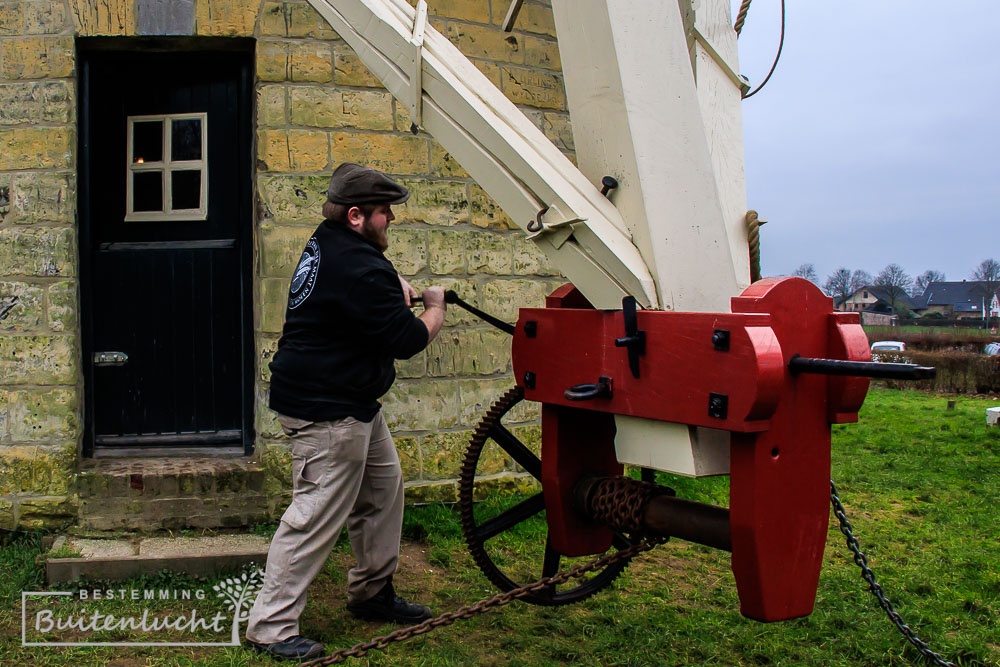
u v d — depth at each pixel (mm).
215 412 4855
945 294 74688
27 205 4441
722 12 2969
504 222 5195
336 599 3754
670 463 2402
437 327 3211
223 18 4555
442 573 4141
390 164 4871
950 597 4023
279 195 4637
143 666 3070
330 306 3033
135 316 4770
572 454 2992
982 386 16578
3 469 4395
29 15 4445
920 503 5984
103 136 4781
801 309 2314
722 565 4336
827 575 4199
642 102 2482
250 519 4543
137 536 4355
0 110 4441
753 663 3266
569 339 2689
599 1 2490
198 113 4836
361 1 3090
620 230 2479
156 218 4820
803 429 2309
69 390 4457
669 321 2328
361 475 3184
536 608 3699
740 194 2951
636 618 3588
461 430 5059
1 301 4414
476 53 5109
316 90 4699
